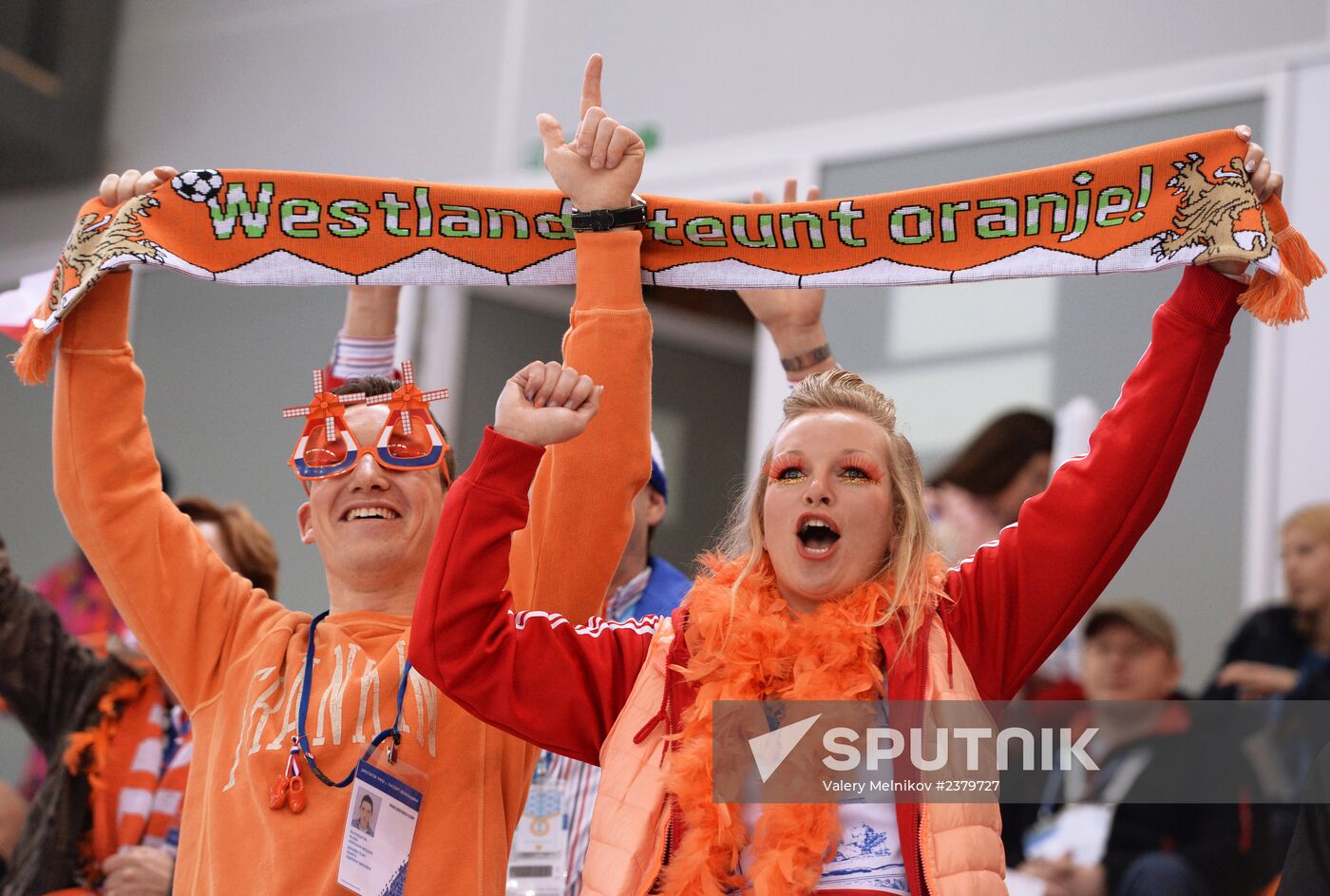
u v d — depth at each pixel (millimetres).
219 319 18422
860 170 15602
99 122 19562
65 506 7188
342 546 7133
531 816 8539
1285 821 10984
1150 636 11938
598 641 6418
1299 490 12883
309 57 18781
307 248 7113
